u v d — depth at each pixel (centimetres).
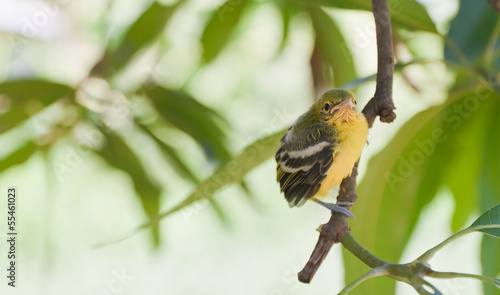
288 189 467
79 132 483
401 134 473
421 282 449
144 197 487
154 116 485
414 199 473
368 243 471
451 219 477
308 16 491
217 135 483
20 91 480
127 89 483
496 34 465
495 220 451
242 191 494
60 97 480
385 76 459
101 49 483
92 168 490
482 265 473
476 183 474
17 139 484
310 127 467
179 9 481
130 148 484
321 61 488
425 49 484
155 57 486
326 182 466
